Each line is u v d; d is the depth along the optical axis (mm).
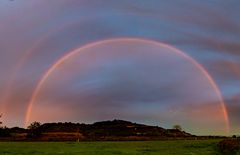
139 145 85688
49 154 53656
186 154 56938
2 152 56406
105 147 75000
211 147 75000
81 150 63406
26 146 76875
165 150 66000
